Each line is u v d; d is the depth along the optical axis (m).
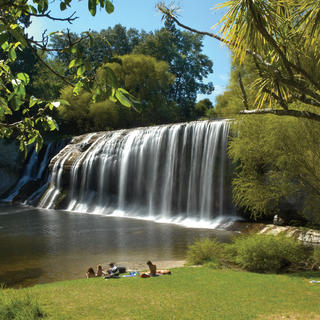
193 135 30.98
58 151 49.25
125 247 18.44
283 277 11.02
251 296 8.89
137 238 20.97
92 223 27.70
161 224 27.23
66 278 13.00
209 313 7.62
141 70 60.12
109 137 41.31
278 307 7.98
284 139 15.24
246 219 25.06
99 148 40.44
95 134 44.69
